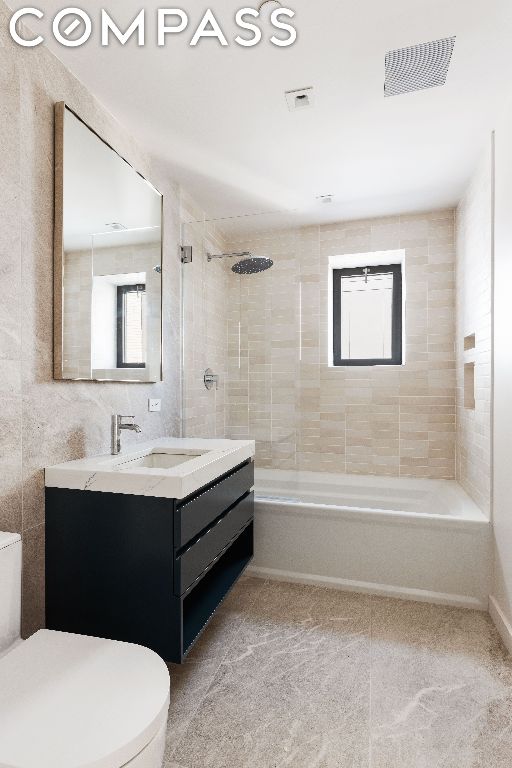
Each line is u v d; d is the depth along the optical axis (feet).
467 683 4.98
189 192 8.83
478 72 5.42
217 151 7.30
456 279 9.76
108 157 6.04
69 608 4.80
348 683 4.97
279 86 5.68
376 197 9.23
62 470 4.78
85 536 4.72
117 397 6.40
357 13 4.58
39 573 4.81
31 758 2.36
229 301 9.25
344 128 6.67
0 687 2.94
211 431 9.11
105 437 6.07
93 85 5.63
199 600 5.62
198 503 4.87
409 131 6.75
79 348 5.42
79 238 5.40
